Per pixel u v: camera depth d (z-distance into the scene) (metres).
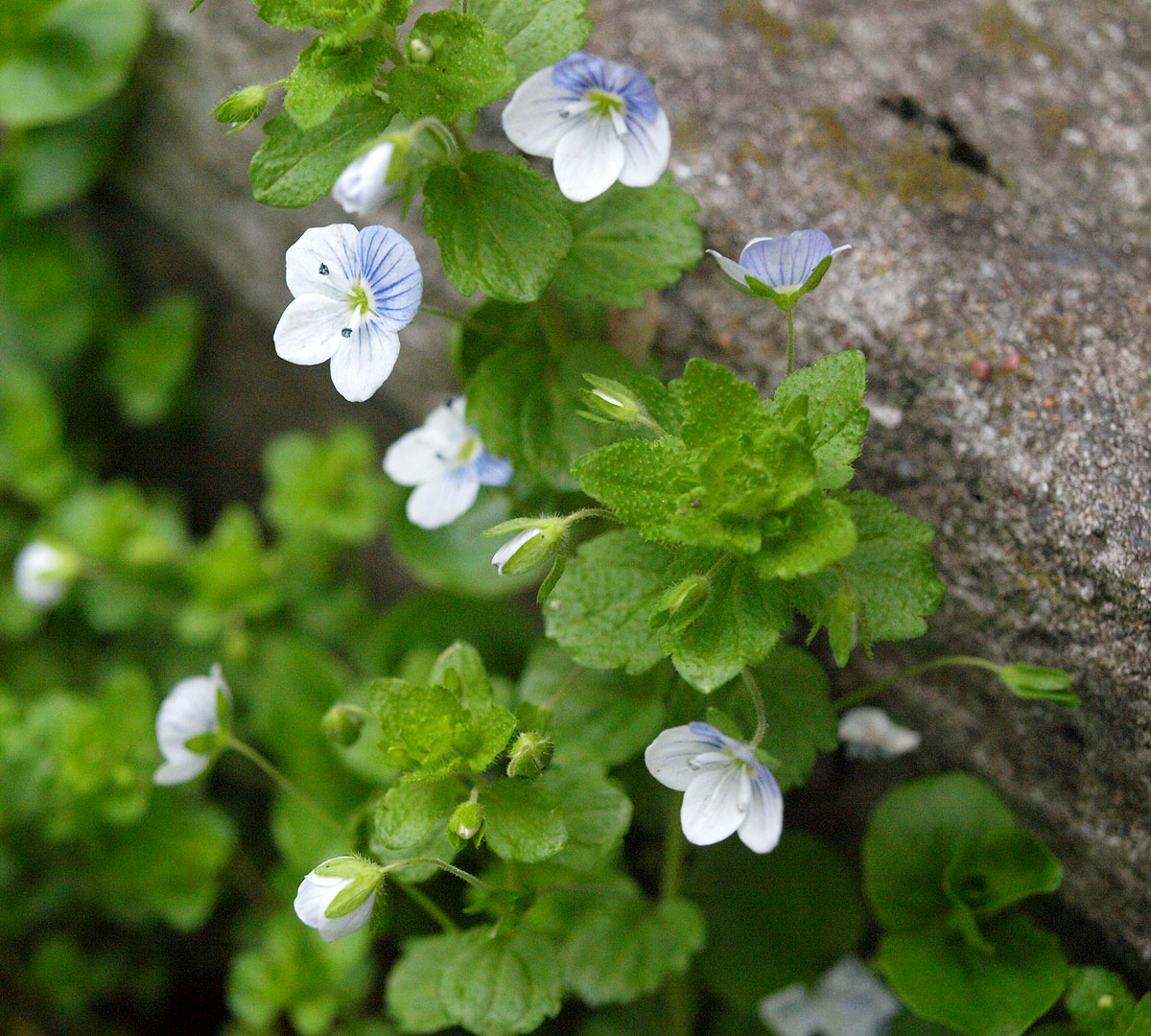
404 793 0.18
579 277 0.19
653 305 0.21
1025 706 0.20
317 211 0.23
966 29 0.21
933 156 0.20
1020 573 0.19
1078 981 0.19
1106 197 0.20
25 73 0.23
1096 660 0.19
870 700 0.21
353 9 0.18
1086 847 0.20
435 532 0.22
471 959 0.19
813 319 0.20
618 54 0.21
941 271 0.20
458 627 0.22
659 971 0.20
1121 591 0.19
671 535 0.17
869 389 0.20
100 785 0.23
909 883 0.20
